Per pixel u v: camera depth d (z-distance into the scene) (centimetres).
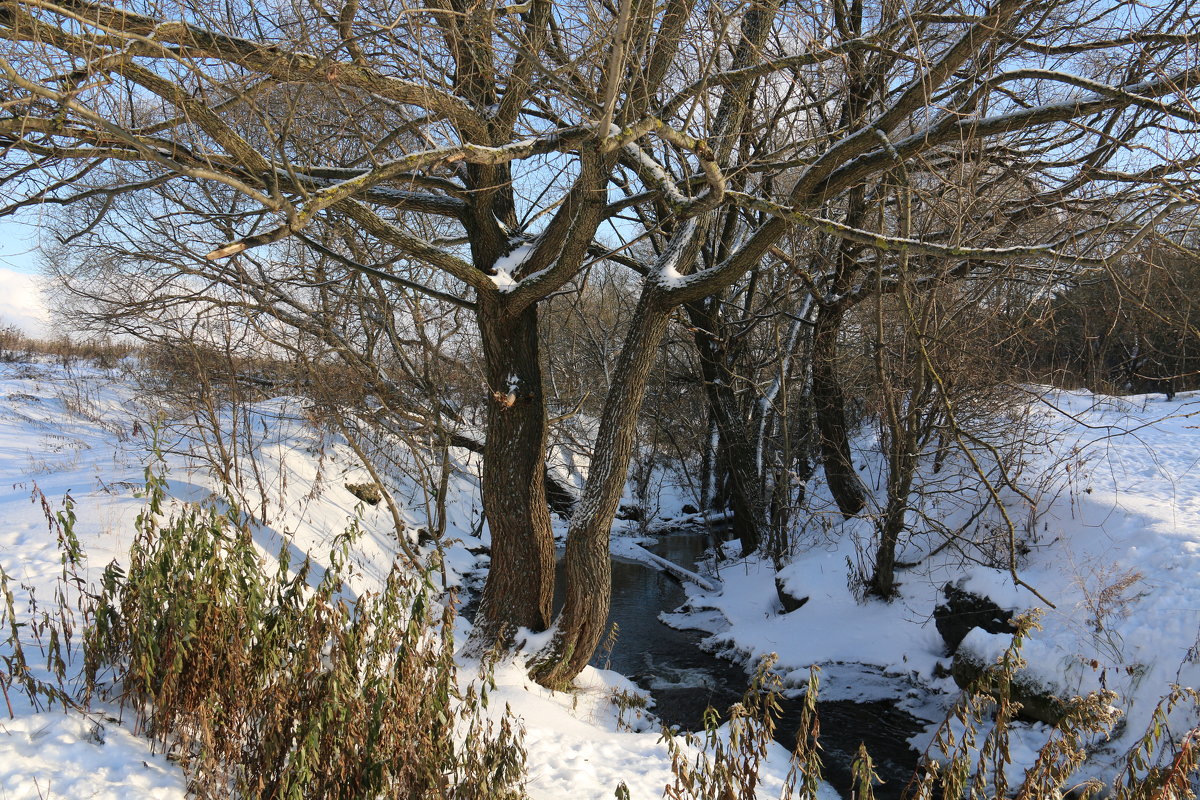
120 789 360
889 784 711
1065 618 827
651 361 838
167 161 373
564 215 768
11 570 688
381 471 1619
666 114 733
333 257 718
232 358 1152
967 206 672
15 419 1527
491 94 724
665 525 2180
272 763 369
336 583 414
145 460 1173
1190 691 309
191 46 490
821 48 616
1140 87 589
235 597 414
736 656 1105
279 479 1223
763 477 1558
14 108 507
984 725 760
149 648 395
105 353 2277
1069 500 1076
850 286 1196
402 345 1481
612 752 596
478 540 1714
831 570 1243
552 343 1991
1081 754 319
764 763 641
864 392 1402
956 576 1078
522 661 809
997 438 1135
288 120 476
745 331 1438
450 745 391
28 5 384
